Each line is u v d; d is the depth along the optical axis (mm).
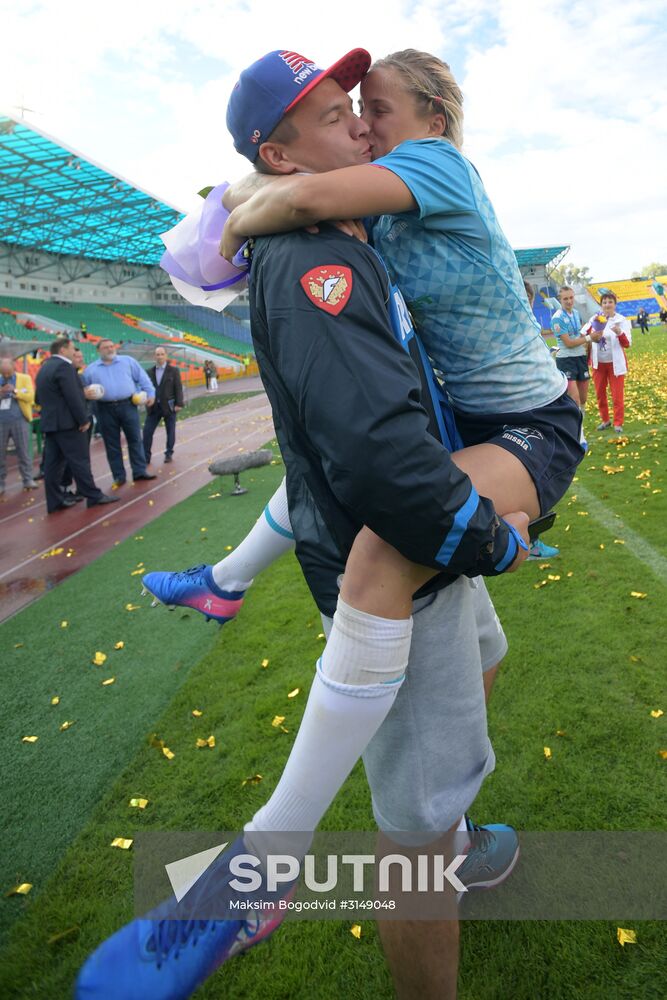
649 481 6062
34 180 27422
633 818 2150
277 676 3348
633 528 4836
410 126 1324
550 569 4211
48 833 2445
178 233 1512
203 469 10156
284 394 1168
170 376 10656
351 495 1007
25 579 5660
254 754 2734
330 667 1135
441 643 1279
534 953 1761
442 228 1220
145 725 3086
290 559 5102
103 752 2916
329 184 1059
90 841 2377
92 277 44938
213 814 2438
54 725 3186
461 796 1338
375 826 2256
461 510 1011
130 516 7555
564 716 2686
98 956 1096
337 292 1033
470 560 1051
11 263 38250
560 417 1402
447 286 1271
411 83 1312
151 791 2609
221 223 1382
